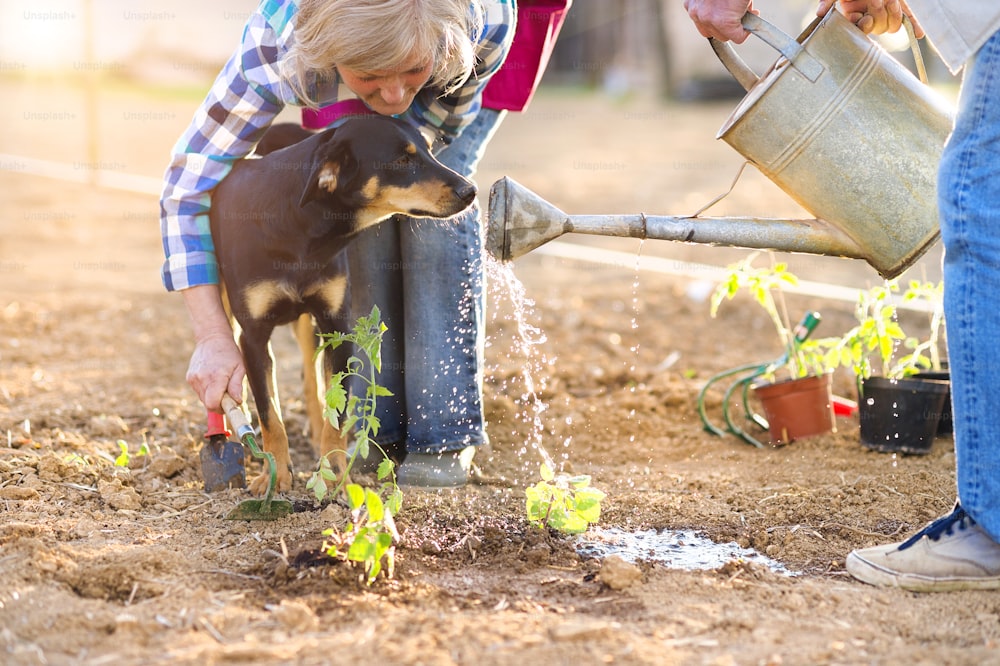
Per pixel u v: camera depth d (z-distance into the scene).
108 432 5.38
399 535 3.88
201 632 3.13
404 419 4.88
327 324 4.59
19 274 9.86
